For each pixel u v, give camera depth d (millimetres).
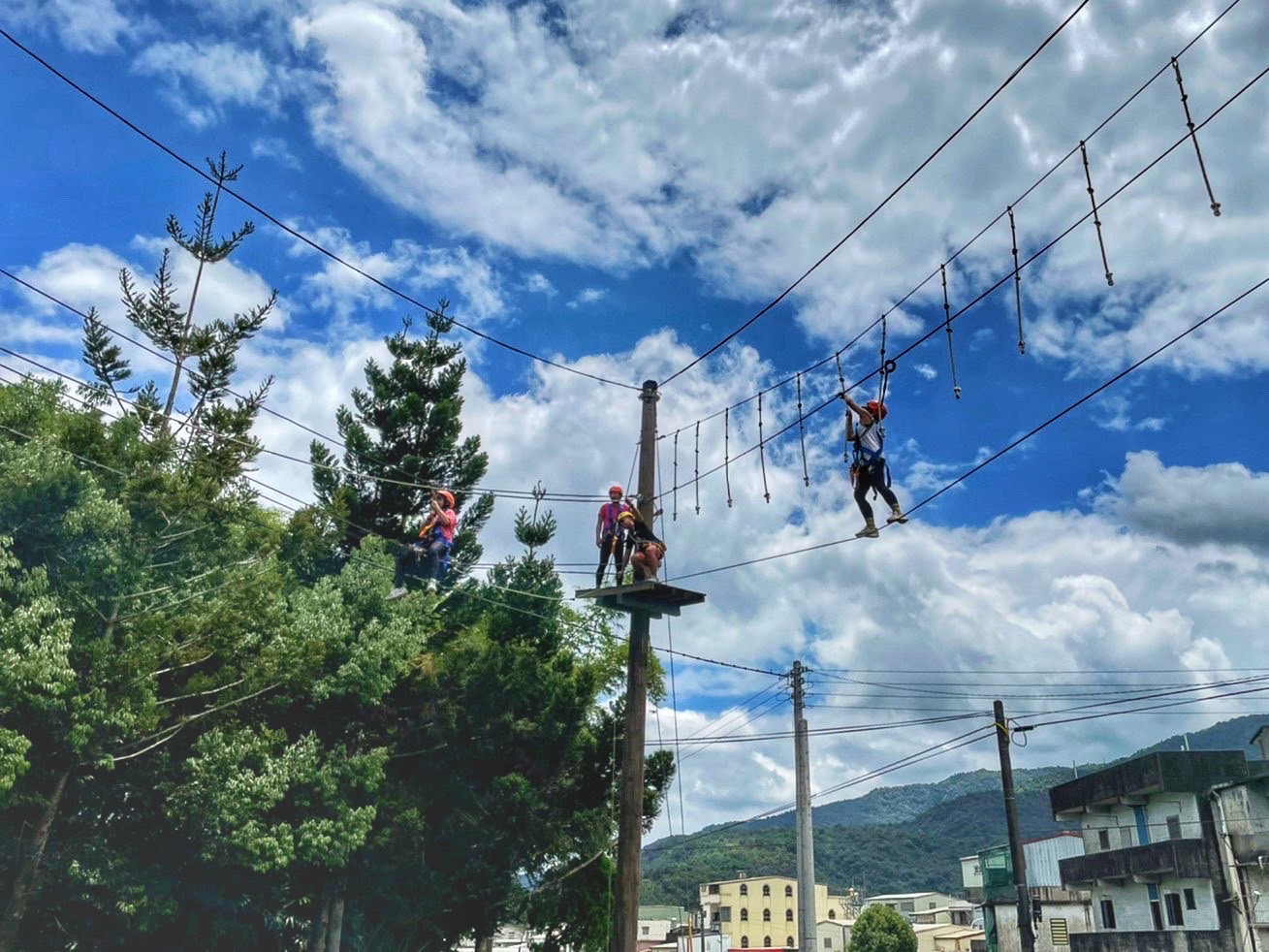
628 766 17500
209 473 19062
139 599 18000
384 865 21750
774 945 107938
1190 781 45656
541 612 26969
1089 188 10227
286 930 23062
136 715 17141
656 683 29734
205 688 19000
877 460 13555
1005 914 62156
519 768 25500
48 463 16859
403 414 27922
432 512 24172
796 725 31312
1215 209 9164
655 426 19016
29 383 18234
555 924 26688
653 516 18516
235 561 20109
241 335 20766
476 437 29047
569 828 26484
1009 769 32469
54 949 18516
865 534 13594
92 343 20406
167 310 20688
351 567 22234
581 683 26203
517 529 27688
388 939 23719
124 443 18688
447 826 23359
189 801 18344
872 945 86688
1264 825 42156
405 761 24000
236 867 20281
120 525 17375
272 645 19609
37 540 17375
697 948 93875
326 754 21109
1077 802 52000
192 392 20609
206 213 21109
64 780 17062
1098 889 50281
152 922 18375
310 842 19109
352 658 20469
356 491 27766
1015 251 11031
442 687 23797
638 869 17125
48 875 17469
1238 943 41594
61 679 15727
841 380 13742
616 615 29281
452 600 27297
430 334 29438
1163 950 44125
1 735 14922
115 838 19125
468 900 24234
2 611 16141
